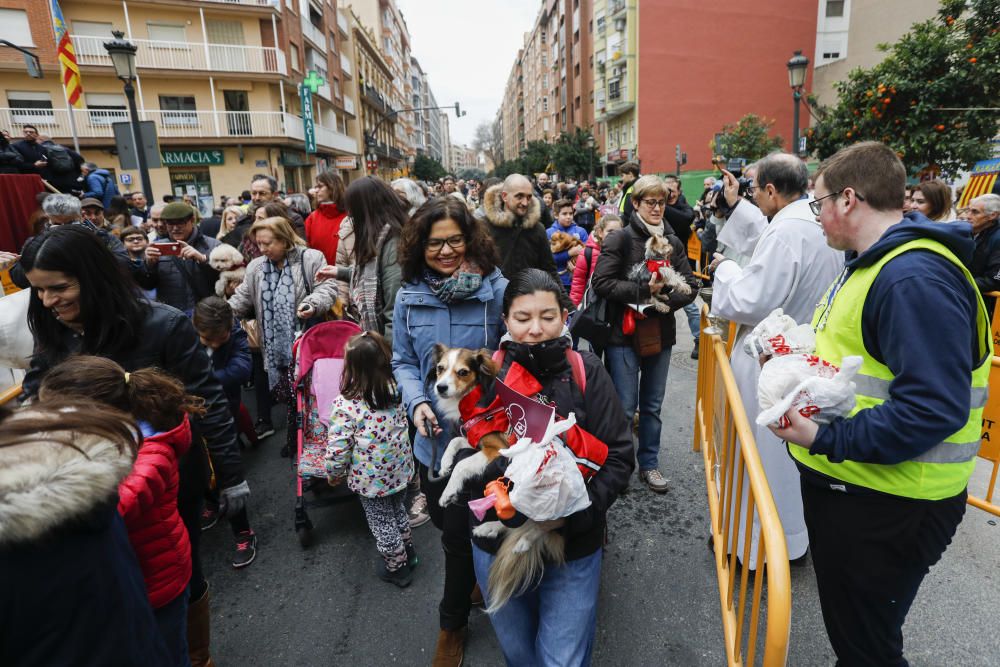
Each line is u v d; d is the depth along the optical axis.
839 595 1.70
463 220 2.33
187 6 26.34
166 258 4.57
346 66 45.22
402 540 3.06
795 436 1.50
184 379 2.31
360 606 2.86
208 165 28.23
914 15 19.78
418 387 2.32
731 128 30.36
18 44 24.06
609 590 2.84
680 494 3.72
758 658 2.40
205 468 2.26
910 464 1.52
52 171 8.50
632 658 2.42
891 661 1.67
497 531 1.78
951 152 11.16
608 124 41.97
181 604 1.86
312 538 3.39
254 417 5.43
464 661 2.44
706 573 2.95
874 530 1.58
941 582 2.72
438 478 2.05
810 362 1.55
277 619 2.79
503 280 2.49
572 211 6.95
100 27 25.64
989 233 4.89
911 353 1.39
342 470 2.94
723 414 2.56
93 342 2.14
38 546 1.04
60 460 1.07
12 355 2.68
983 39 10.88
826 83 24.58
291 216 6.59
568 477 1.50
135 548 1.70
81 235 2.04
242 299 4.38
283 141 29.14
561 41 57.78
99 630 1.13
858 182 1.64
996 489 3.46
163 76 26.55
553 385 1.80
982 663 2.28
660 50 34.12
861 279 1.58
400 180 5.21
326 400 3.43
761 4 34.47
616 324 3.65
